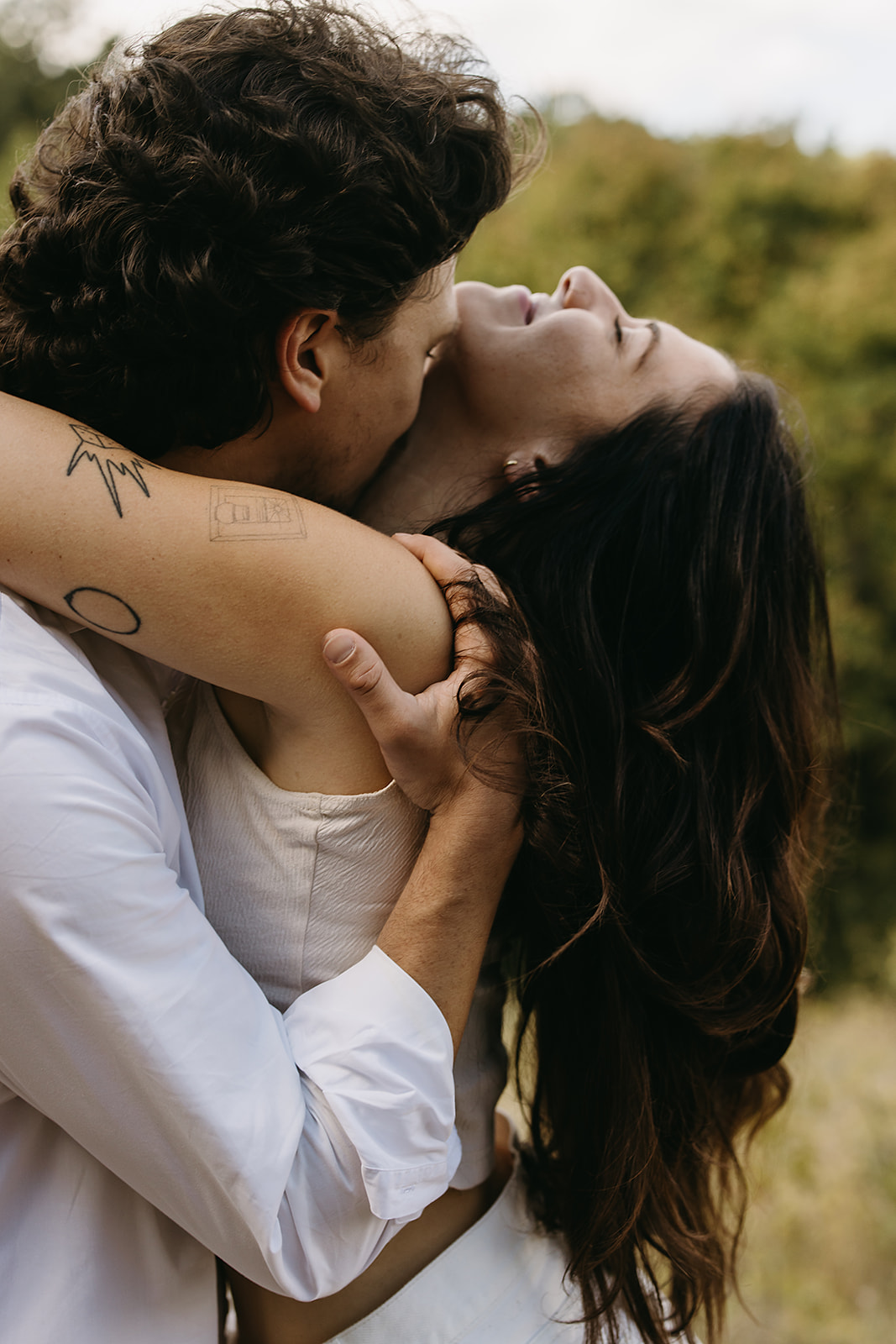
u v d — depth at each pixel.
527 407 1.09
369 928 0.91
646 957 1.04
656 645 1.08
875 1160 3.88
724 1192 1.31
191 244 0.78
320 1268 0.78
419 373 0.99
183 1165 0.73
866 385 8.53
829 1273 3.26
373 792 0.89
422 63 0.96
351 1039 0.81
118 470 0.79
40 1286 0.81
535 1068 1.12
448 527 1.07
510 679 0.89
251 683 0.82
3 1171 0.82
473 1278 0.99
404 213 0.85
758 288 8.98
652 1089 1.09
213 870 0.94
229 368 0.83
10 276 0.83
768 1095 1.41
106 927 0.70
